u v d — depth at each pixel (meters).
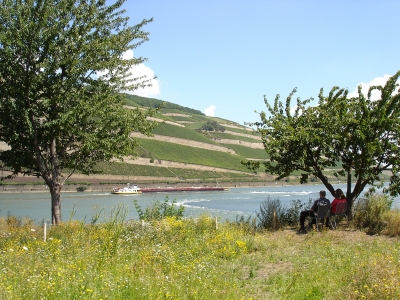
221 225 16.02
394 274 7.18
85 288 6.88
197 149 178.50
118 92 16.91
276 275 8.93
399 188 15.68
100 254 10.20
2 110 14.77
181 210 18.34
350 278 7.68
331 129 16.27
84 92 15.58
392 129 15.48
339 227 15.44
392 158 15.74
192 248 11.92
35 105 14.95
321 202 15.22
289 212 18.80
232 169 163.50
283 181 154.88
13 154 15.52
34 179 86.50
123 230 13.43
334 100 17.05
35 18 14.71
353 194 16.97
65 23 14.84
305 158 16.47
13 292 6.66
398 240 12.45
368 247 11.34
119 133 16.25
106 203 51.25
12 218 18.62
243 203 52.50
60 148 17.12
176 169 143.00
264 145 17.16
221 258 11.20
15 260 9.38
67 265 8.87
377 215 15.64
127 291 7.03
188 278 7.98
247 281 8.61
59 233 13.66
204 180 137.50
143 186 112.81
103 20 16.12
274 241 13.34
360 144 15.88
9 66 13.90
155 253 10.21
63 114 14.49
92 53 15.12
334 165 17.23
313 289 7.57
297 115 17.53
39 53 14.86
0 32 14.06
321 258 10.27
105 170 113.94
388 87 15.88
